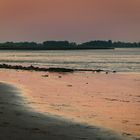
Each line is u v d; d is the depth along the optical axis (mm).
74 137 15969
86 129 17812
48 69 81062
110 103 27781
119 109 24734
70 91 36281
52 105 25703
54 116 21047
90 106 25906
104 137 16297
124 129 18156
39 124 18375
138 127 18641
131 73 74875
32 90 36094
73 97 31078
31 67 86250
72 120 20016
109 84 47406
